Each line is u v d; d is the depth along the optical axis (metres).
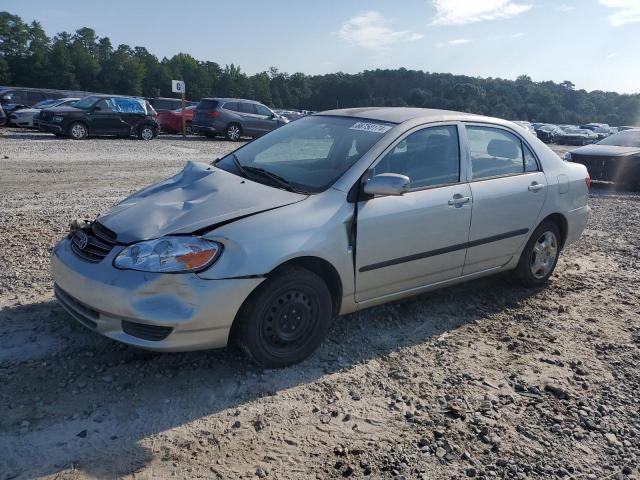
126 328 3.22
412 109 4.79
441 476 2.77
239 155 4.62
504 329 4.55
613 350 4.27
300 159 4.30
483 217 4.59
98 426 2.96
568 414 3.37
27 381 3.31
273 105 128.12
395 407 3.34
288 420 3.14
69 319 4.14
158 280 3.13
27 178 10.44
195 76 124.19
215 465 2.74
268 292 3.40
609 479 2.83
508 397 3.52
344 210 3.72
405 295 4.32
